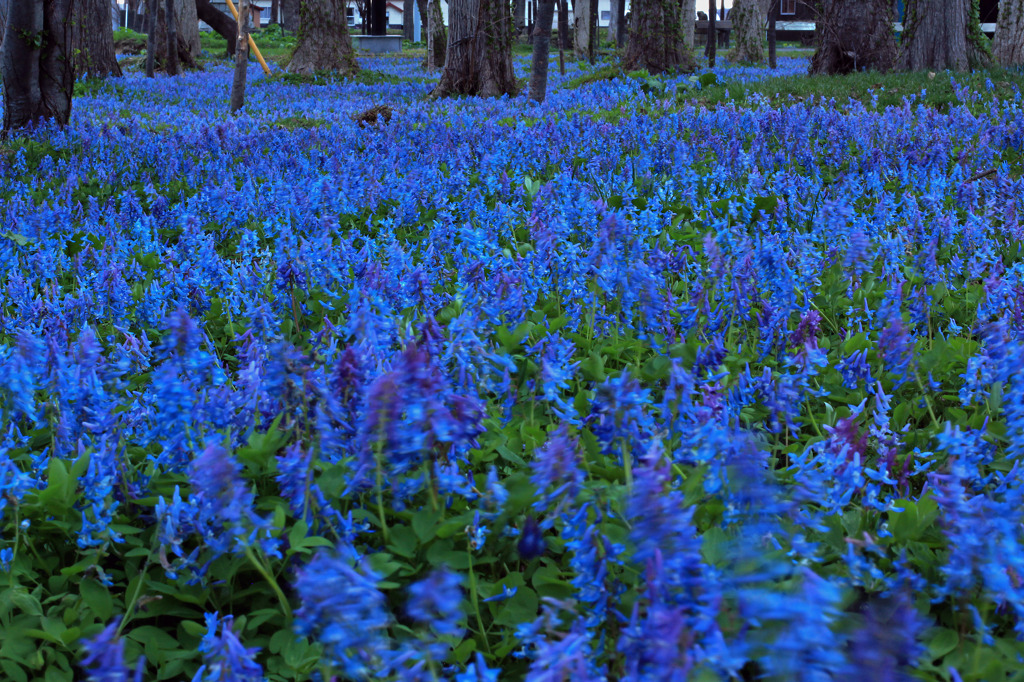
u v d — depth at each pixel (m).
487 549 2.71
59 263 6.27
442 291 5.17
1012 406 2.82
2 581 2.51
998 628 2.33
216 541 2.47
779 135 11.22
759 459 2.30
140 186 10.08
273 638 2.38
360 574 1.83
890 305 4.28
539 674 1.67
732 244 5.36
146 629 2.46
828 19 21.73
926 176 8.32
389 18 87.44
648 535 1.82
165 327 4.88
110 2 28.88
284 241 5.49
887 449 3.04
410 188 7.87
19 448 3.02
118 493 2.83
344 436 2.93
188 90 25.83
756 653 1.58
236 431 3.07
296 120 17.55
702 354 3.59
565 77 28.94
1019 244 6.04
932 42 20.42
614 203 8.12
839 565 2.45
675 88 19.61
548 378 3.01
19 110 14.23
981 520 2.11
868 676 1.39
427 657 1.87
